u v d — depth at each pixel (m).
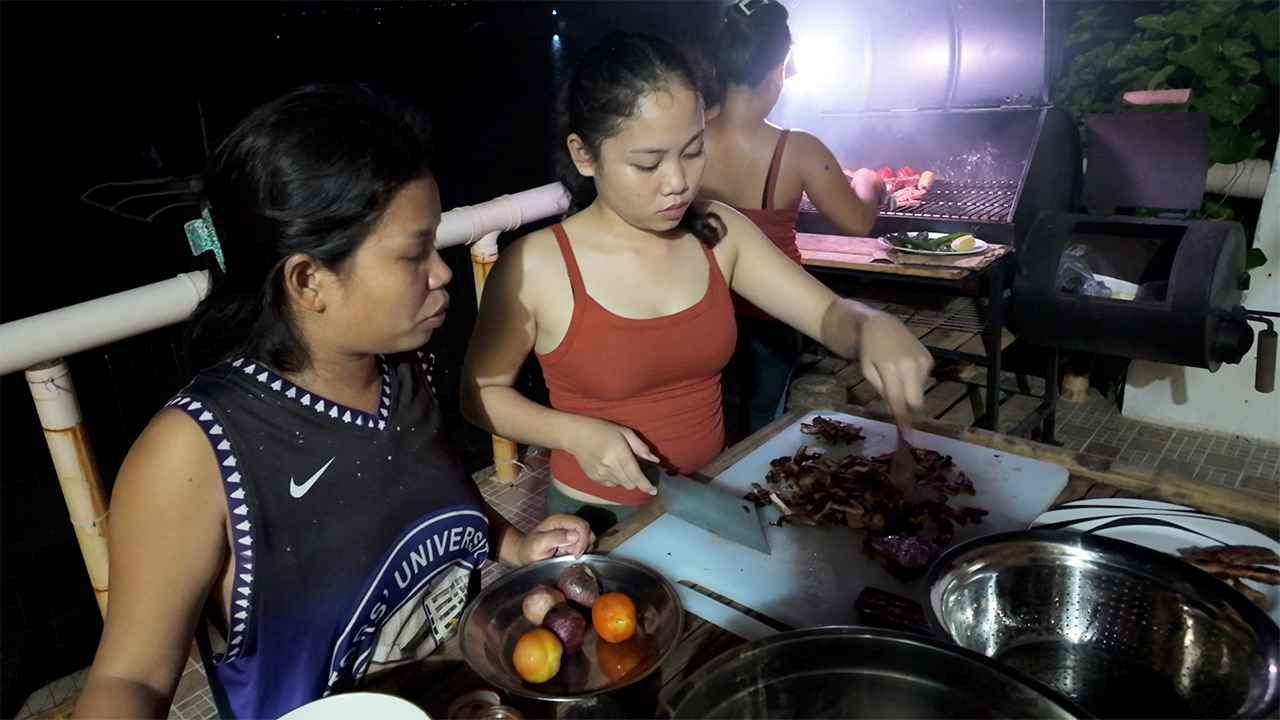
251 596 1.22
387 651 1.41
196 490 1.13
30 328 2.10
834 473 1.84
